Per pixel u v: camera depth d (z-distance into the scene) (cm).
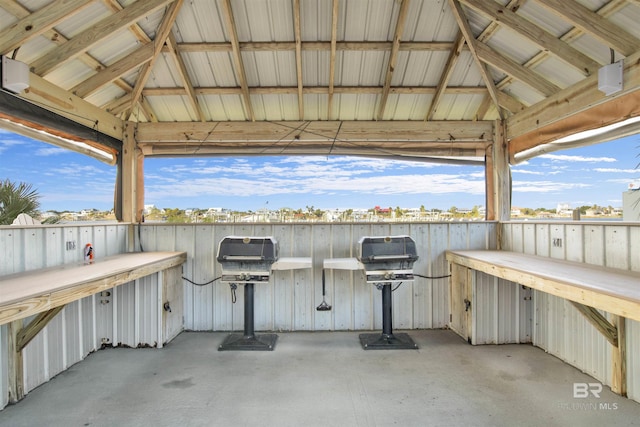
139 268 316
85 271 280
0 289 210
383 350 373
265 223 444
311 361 345
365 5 359
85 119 370
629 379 269
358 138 462
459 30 379
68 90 356
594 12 275
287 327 442
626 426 230
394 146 485
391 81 435
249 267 368
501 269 303
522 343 394
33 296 196
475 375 311
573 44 320
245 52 400
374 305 445
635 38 271
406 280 368
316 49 395
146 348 382
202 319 443
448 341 401
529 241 398
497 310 392
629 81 272
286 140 462
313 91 442
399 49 394
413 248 371
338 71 423
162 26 355
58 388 288
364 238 379
